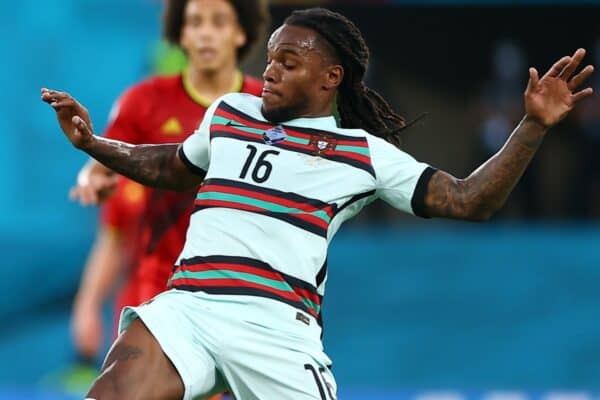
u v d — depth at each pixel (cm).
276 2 5031
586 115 5228
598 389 3822
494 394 3753
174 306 1802
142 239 2556
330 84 1895
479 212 1806
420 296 3984
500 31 5566
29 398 3622
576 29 5506
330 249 4091
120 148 1919
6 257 4381
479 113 5422
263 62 4791
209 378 1786
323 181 1825
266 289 1788
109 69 4659
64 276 4378
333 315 3962
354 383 3850
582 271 3994
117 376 1733
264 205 1809
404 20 5553
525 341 3903
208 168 1912
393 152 1853
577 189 5219
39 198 4581
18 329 4262
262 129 1875
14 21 4659
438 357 3891
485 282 3991
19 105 4625
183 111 2594
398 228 5069
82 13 4688
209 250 1809
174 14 2672
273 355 1772
